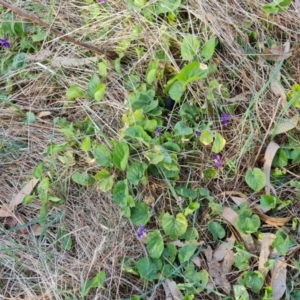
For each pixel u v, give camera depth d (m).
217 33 0.84
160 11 0.85
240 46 0.85
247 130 0.79
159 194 0.76
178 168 0.75
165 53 0.83
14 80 0.87
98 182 0.76
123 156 0.73
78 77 0.86
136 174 0.74
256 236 0.73
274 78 0.82
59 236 0.74
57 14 0.91
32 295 0.69
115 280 0.70
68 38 0.85
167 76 0.84
